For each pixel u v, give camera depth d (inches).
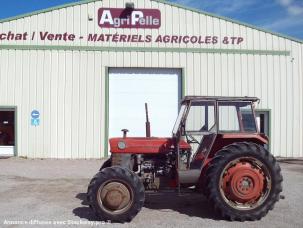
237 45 754.2
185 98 327.6
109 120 742.5
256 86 756.6
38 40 727.7
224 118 321.1
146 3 741.3
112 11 735.7
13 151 727.7
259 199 305.1
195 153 323.3
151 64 741.9
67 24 730.8
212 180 301.7
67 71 729.6
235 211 299.7
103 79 734.5
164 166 329.7
